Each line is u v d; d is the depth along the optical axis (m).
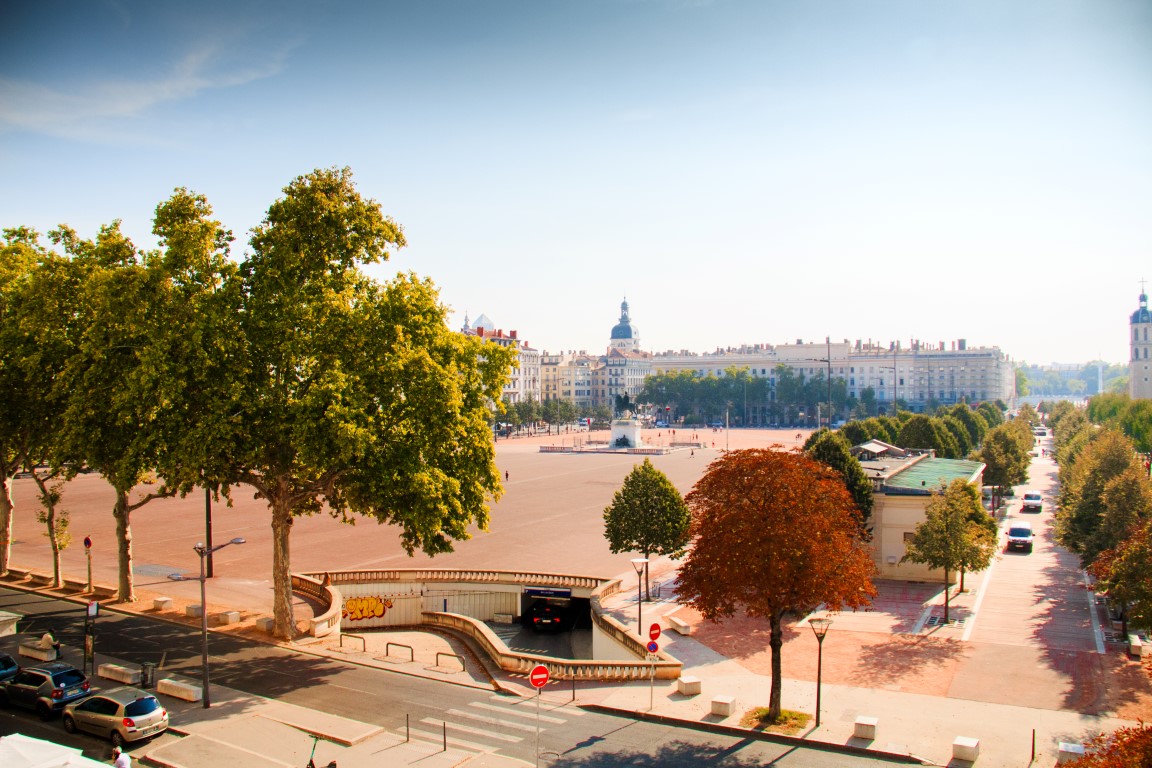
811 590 40.28
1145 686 46.19
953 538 59.81
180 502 125.12
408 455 51.97
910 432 133.75
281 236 51.84
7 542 71.75
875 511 76.69
